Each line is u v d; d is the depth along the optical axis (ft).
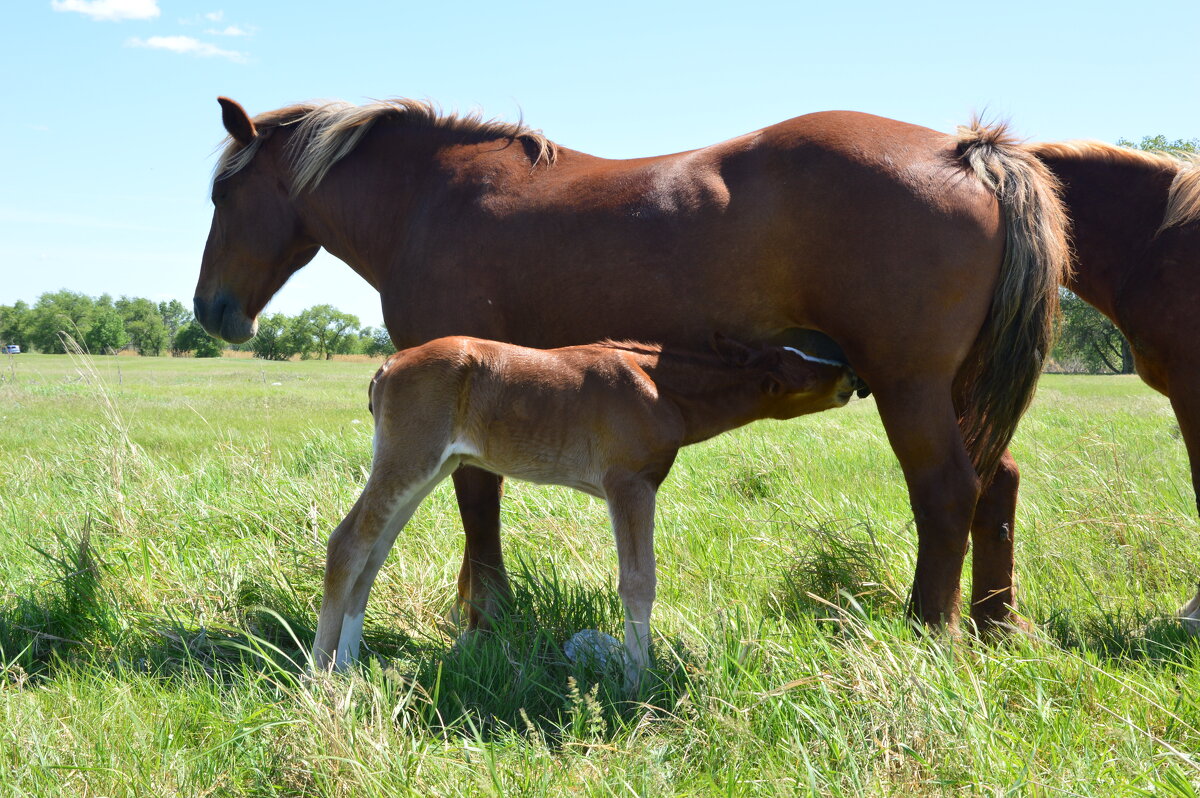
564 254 11.80
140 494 17.06
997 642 11.26
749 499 19.44
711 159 11.49
